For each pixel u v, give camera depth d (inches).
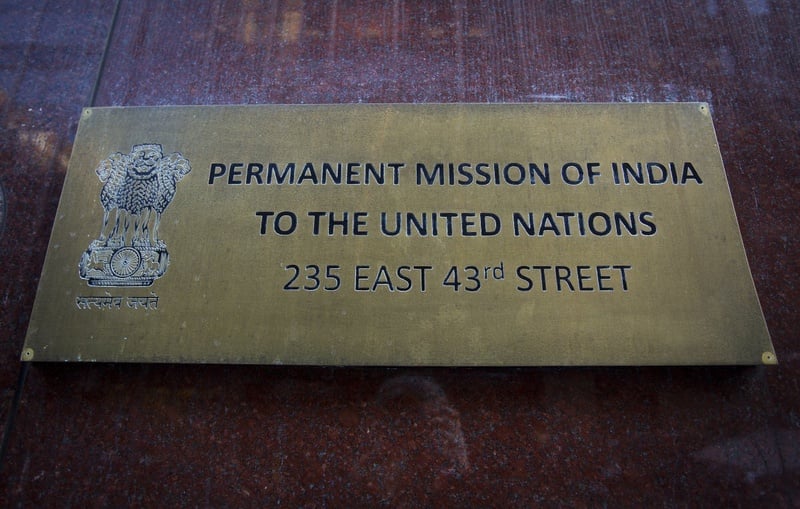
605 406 91.4
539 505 86.4
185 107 106.4
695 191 98.3
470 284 92.8
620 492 87.0
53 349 90.4
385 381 93.2
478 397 92.0
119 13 121.4
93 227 97.5
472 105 105.4
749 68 113.9
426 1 121.8
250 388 93.1
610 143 102.0
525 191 98.8
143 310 92.4
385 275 93.5
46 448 89.9
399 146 102.6
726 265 93.3
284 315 91.7
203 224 97.3
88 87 113.8
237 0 122.2
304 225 97.0
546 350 89.3
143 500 87.3
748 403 91.1
